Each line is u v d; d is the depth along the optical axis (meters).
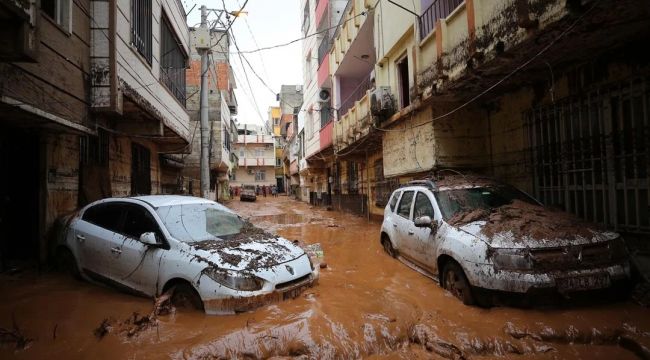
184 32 13.25
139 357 3.17
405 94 10.38
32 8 4.05
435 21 8.08
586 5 4.14
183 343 3.40
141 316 3.95
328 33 18.36
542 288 3.81
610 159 5.46
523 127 7.23
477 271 4.12
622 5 4.06
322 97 19.80
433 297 4.63
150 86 9.05
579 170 5.96
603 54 5.52
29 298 4.68
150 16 9.16
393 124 10.62
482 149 8.45
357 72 16.62
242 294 3.99
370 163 15.48
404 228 6.37
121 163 9.58
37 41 4.12
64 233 5.78
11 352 3.32
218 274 4.05
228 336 3.44
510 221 4.56
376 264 6.68
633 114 5.15
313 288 4.91
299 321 3.72
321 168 25.86
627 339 3.32
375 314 4.02
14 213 6.25
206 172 12.29
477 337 3.47
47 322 3.93
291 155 43.19
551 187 6.57
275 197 48.12
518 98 7.37
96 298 4.68
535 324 3.62
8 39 3.80
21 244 6.28
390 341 3.52
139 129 9.38
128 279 4.77
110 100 6.82
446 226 5.00
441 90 7.42
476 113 8.49
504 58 5.70
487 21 5.82
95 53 6.82
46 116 5.21
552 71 6.14
